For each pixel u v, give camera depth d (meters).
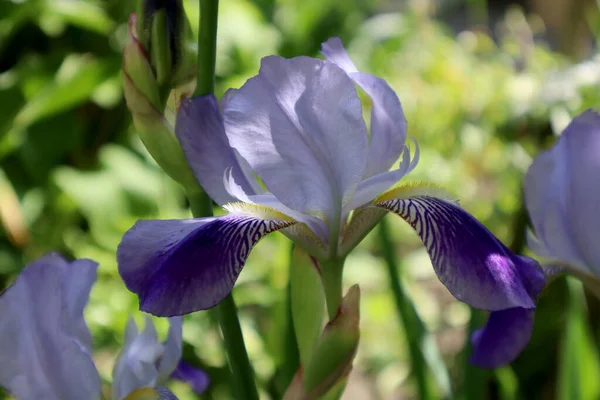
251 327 0.62
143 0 0.33
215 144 0.34
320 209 0.33
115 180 0.73
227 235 0.32
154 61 0.33
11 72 0.81
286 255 0.56
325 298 0.35
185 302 0.30
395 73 1.01
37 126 0.80
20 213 0.71
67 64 0.81
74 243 0.72
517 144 0.81
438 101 0.90
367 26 1.15
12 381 0.32
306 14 1.03
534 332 0.69
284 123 0.32
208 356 0.59
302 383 0.34
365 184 0.33
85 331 0.33
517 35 1.03
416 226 0.32
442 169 0.82
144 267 0.30
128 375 0.34
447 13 1.51
